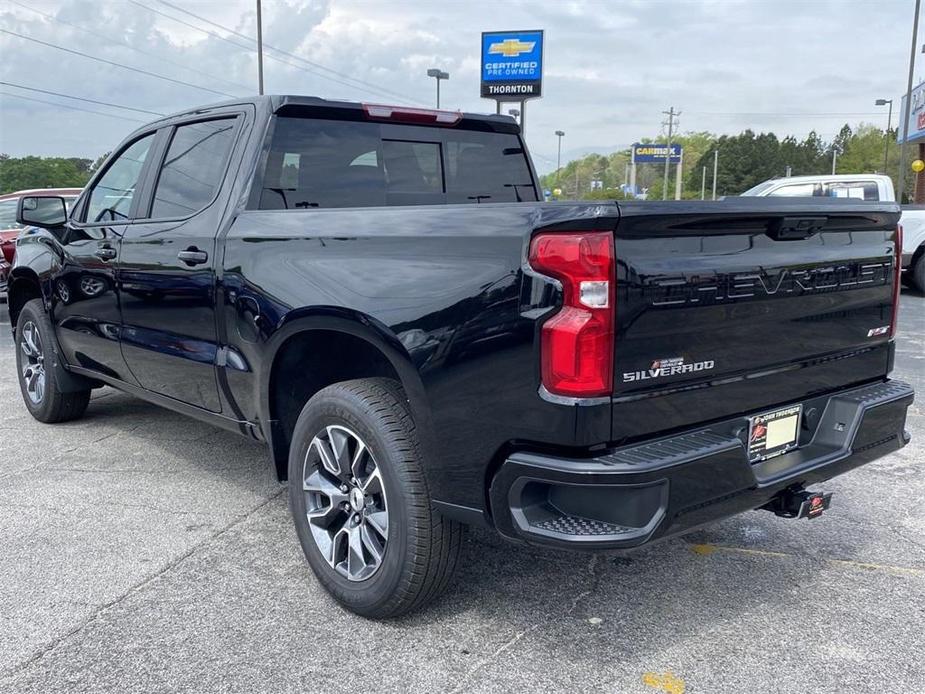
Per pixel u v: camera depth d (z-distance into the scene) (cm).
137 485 434
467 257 249
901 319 1071
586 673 261
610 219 221
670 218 232
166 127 421
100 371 475
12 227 1156
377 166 395
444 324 252
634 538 228
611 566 338
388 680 257
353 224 289
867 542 364
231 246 341
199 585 320
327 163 375
